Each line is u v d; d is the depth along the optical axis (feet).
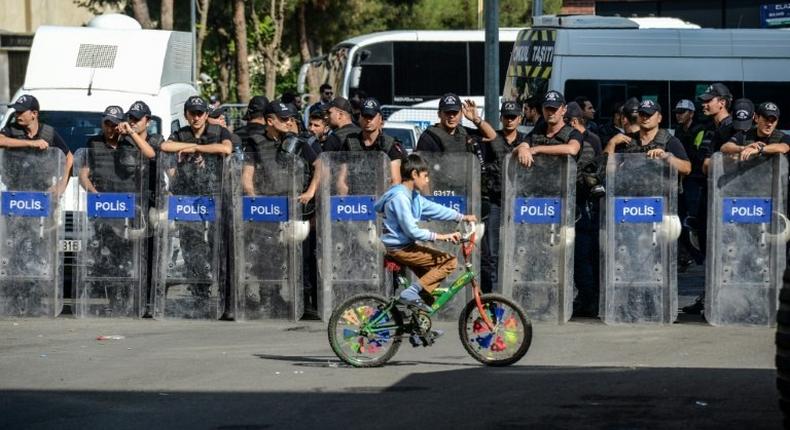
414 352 70.23
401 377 62.03
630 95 144.05
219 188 82.74
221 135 83.35
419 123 158.30
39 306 84.23
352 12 276.82
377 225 81.41
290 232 82.17
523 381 60.44
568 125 81.20
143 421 52.29
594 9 224.94
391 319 64.69
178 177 82.84
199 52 219.61
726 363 65.72
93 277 84.23
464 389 58.59
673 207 79.66
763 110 78.59
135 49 108.17
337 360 67.21
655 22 161.79
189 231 83.15
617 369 63.77
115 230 83.87
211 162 82.64
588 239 82.02
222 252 83.05
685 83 143.54
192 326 80.89
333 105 83.82
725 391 57.41
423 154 80.43
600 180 80.59
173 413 53.83
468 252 65.00
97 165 83.56
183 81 119.34
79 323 82.38
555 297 80.74
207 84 228.43
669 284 80.02
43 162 83.61
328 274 81.87
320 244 81.71
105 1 239.09
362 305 65.05
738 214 79.25
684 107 101.81
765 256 79.15
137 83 106.01
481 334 65.36
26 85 105.91
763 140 79.15
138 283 84.02
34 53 107.34
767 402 54.85
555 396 56.65
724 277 79.56
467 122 165.58
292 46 284.20
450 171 80.48
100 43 108.17
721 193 79.36
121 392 58.39
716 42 143.84
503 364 65.10
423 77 219.41
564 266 80.23
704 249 83.56
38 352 70.28
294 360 67.41
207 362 66.59
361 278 81.82
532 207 80.28
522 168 80.23
